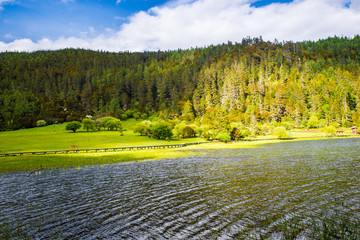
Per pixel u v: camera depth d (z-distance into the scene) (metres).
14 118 170.00
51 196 23.81
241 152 61.56
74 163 47.12
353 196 21.03
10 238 14.66
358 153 49.94
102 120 157.38
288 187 24.45
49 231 15.63
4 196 24.06
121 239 14.30
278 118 169.12
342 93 171.38
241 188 24.66
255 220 16.44
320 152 54.34
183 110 197.88
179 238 14.19
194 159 49.88
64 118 186.25
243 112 186.00
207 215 17.67
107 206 20.45
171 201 21.31
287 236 13.97
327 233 14.16
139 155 58.19
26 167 43.09
